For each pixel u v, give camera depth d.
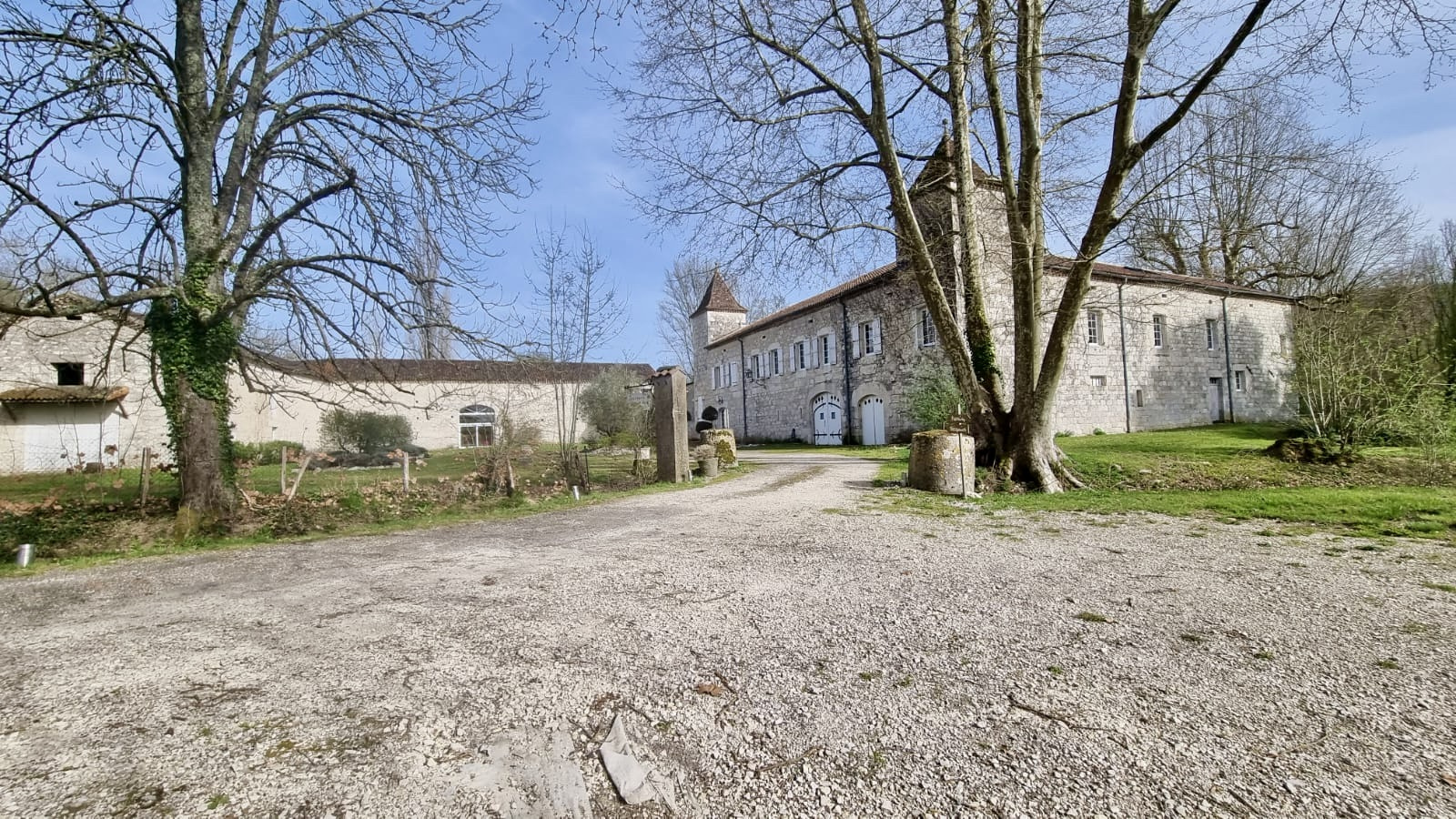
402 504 9.68
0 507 9.43
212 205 8.42
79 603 4.19
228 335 8.40
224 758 2.00
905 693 2.36
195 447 7.84
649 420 15.02
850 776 1.82
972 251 9.98
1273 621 3.09
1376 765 1.80
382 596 4.04
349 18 8.73
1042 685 2.40
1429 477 8.58
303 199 9.06
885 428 22.00
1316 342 10.57
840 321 24.80
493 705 2.34
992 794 1.71
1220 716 2.12
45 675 2.75
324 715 2.29
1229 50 7.00
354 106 9.23
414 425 30.78
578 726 2.17
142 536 7.49
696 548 5.28
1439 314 15.59
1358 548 4.74
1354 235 23.81
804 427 27.53
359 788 1.82
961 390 9.91
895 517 6.72
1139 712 2.17
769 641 2.95
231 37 8.81
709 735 2.08
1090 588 3.76
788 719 2.18
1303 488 8.20
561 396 12.59
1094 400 20.66
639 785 1.80
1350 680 2.39
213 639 3.23
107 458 19.41
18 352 19.39
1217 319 24.39
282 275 8.73
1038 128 8.78
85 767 1.96
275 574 4.95
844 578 4.12
